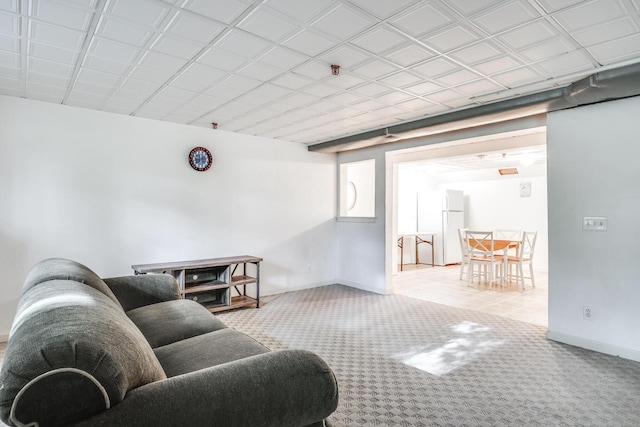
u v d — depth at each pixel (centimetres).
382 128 455
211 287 414
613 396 229
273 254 523
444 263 805
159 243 421
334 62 266
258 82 307
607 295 298
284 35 226
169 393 99
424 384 246
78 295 132
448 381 250
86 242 375
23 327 101
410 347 314
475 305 460
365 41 233
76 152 370
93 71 284
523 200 793
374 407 216
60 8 198
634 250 285
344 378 254
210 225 462
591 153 307
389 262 526
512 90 319
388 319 398
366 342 327
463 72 283
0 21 211
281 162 533
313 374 121
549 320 333
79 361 88
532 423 199
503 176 820
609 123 298
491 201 846
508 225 816
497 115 354
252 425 108
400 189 839
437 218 820
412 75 290
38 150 350
